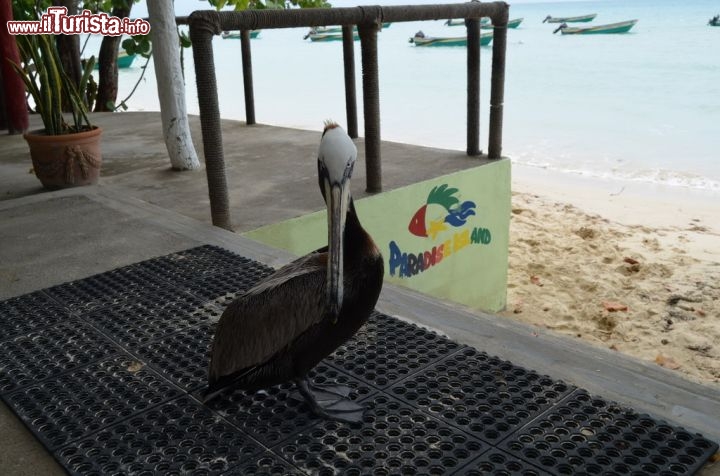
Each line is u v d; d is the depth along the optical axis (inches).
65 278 122.3
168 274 122.1
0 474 74.8
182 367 94.7
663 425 79.0
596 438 77.5
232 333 78.0
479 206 187.3
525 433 78.9
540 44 1283.2
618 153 500.4
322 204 159.2
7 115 271.6
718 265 248.2
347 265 75.5
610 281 231.8
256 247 133.9
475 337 101.3
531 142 547.2
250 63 257.0
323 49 1590.8
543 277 237.1
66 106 311.3
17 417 84.8
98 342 101.2
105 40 358.6
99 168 183.9
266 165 195.8
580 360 94.9
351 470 73.5
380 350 97.4
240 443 78.7
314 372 92.8
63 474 74.6
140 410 85.4
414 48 1330.0
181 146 193.3
